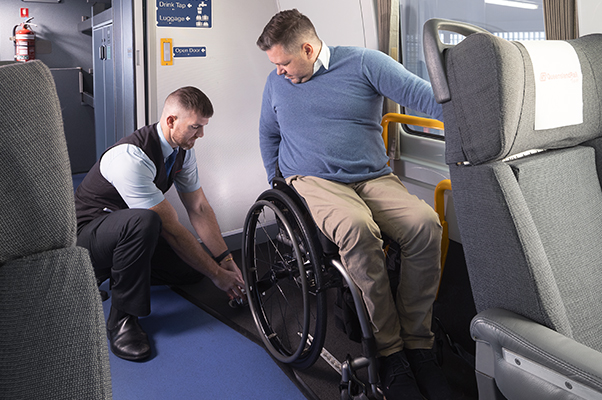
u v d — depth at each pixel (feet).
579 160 3.56
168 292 8.22
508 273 2.97
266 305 7.67
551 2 5.19
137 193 6.53
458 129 3.06
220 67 9.20
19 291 1.55
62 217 1.64
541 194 3.19
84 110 15.38
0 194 1.51
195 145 9.20
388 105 7.95
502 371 2.93
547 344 2.63
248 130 9.80
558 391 2.57
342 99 5.72
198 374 5.94
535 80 2.97
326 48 5.75
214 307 7.63
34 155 1.56
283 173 6.30
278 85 6.09
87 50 16.28
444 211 7.20
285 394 5.57
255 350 6.50
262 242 10.34
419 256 5.10
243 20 9.27
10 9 15.02
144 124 8.81
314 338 5.28
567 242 3.30
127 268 6.24
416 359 5.24
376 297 4.99
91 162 15.88
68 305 1.62
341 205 5.09
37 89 1.59
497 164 2.96
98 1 14.75
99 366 1.63
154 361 6.20
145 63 8.55
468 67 2.88
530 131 3.02
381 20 7.65
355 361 5.01
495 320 2.93
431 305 5.21
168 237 6.88
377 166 5.88
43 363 1.54
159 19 8.41
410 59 7.81
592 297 3.36
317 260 5.05
